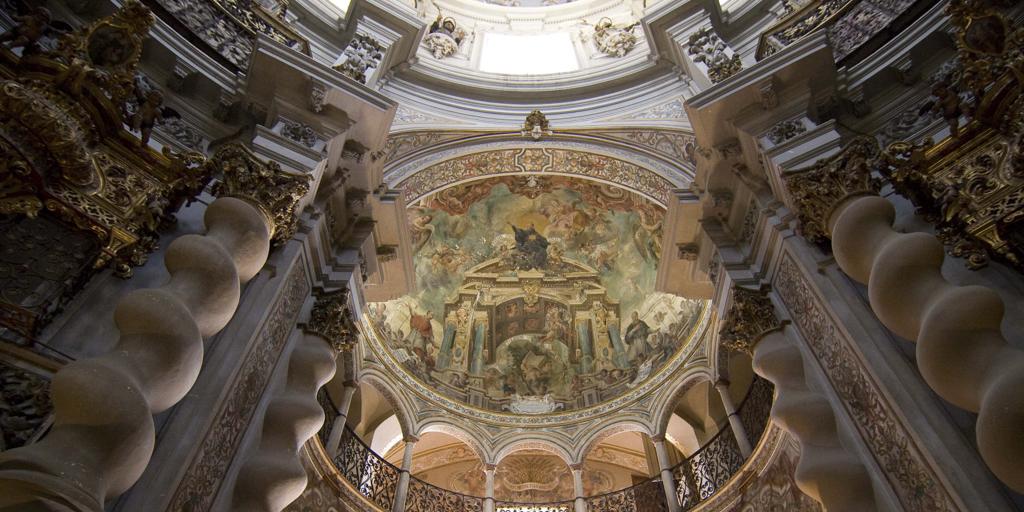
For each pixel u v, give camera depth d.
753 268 7.41
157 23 6.97
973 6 5.50
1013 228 5.00
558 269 14.59
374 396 13.55
